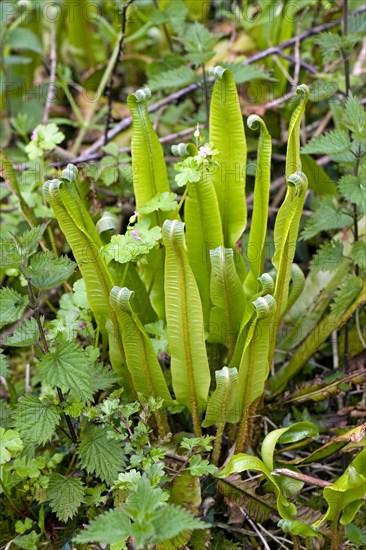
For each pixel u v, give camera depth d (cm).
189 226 120
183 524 106
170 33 173
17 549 124
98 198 148
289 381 139
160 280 124
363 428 119
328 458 134
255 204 119
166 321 123
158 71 159
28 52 180
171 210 122
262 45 167
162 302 126
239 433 122
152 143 119
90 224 118
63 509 118
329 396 130
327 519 119
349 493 116
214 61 166
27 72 184
